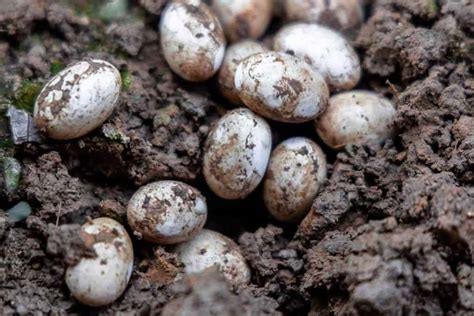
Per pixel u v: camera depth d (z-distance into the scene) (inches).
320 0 8.1
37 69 7.7
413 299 6.6
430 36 7.9
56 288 7.0
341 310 6.8
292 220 7.6
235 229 7.9
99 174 7.6
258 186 7.7
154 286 7.1
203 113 7.8
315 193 7.5
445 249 6.7
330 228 7.3
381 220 7.0
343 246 7.2
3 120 7.4
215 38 7.6
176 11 7.7
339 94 7.7
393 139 7.6
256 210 7.9
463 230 6.7
